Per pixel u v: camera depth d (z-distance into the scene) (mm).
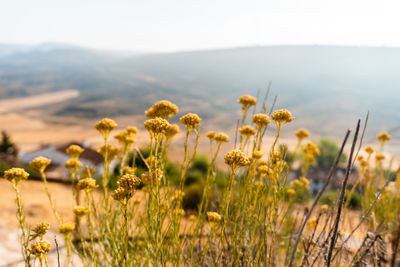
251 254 1816
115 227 2273
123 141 2600
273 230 1818
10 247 4492
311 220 2402
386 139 3127
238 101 2479
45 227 1757
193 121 1815
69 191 10555
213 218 1852
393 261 1131
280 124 1778
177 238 1825
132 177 1482
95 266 1984
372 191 2729
